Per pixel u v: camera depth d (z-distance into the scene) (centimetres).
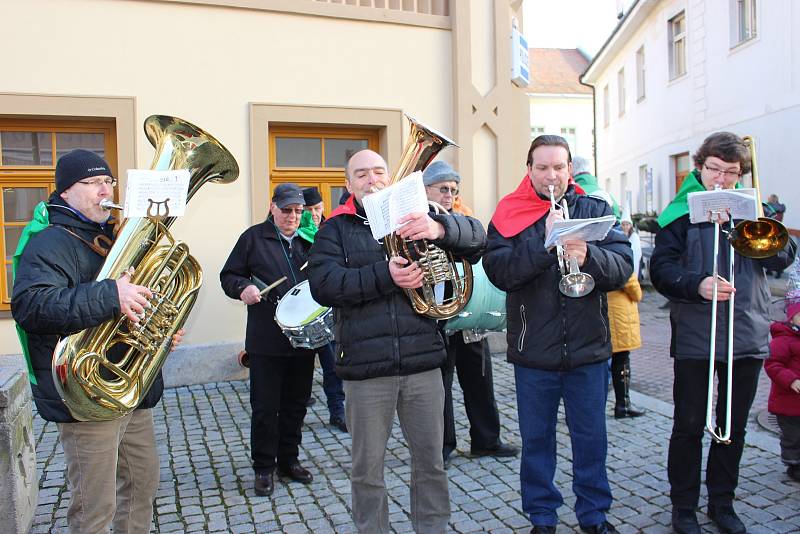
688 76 1814
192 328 673
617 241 314
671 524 340
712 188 316
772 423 502
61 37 627
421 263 263
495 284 311
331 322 371
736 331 314
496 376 673
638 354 816
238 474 428
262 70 691
